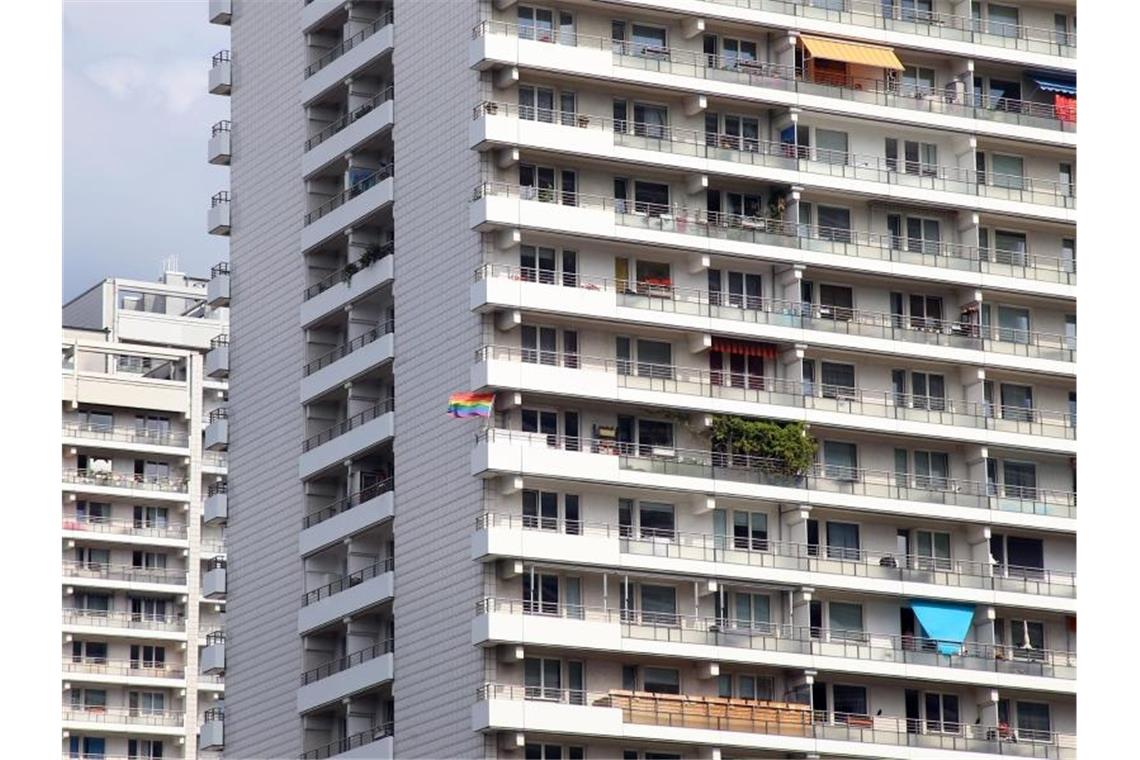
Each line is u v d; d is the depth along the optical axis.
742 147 173.75
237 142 197.50
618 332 167.75
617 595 163.38
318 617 176.62
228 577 190.25
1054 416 181.38
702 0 173.25
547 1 169.62
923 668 170.25
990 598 174.00
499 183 166.00
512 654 159.00
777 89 174.38
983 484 176.62
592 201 168.88
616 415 166.62
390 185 175.25
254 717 184.38
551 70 166.62
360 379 177.50
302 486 182.50
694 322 168.00
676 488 164.88
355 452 175.38
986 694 173.25
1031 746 173.12
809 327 172.38
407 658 166.50
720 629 164.50
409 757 164.75
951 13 183.25
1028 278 180.50
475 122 165.25
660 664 164.50
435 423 167.25
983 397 177.75
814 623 169.62
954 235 180.88
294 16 191.38
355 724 172.25
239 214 195.88
